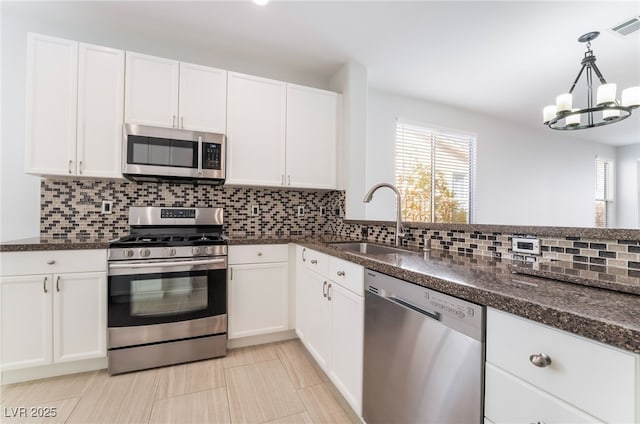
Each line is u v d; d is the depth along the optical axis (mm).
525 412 651
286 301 2301
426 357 952
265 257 2234
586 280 798
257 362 1974
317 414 1469
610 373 514
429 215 3664
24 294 1668
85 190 2174
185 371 1846
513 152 4441
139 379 1748
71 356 1749
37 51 1852
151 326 1861
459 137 3949
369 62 2678
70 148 1912
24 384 1672
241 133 2359
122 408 1483
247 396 1602
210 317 2008
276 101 2488
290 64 2732
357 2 1900
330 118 2703
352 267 1421
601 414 524
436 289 908
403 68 2789
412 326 1020
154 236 2195
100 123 1977
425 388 954
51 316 1713
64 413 1438
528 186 4625
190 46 2439
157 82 2107
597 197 5688
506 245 1279
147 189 2334
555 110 2473
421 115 3588
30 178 2064
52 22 2123
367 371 1274
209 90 2254
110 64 2002
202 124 2229
